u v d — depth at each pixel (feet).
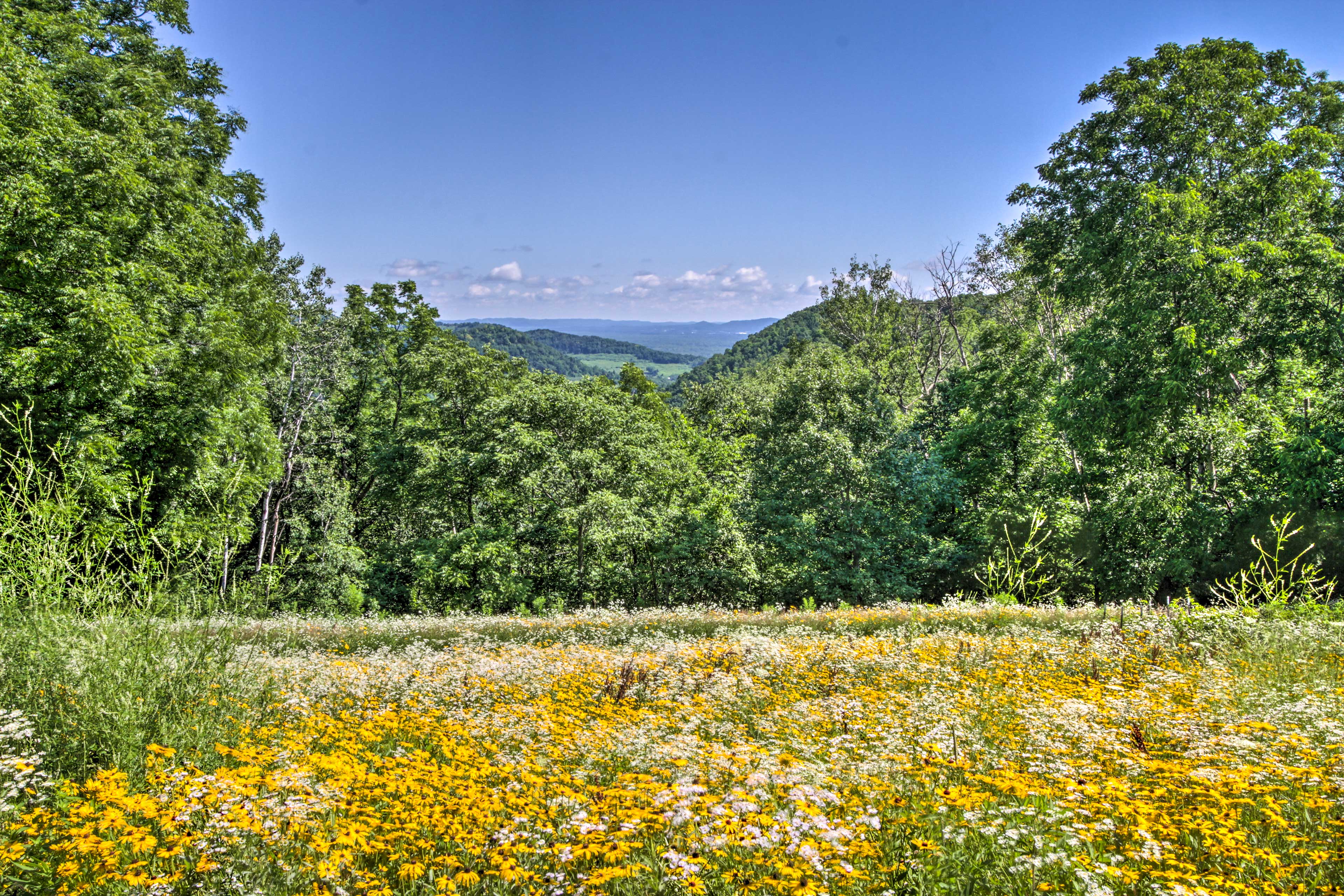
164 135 65.00
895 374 150.61
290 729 21.01
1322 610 36.78
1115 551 76.02
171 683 18.85
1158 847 11.51
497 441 100.99
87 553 19.94
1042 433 94.22
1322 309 67.05
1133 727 19.08
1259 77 74.08
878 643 37.65
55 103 51.80
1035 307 116.88
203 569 21.95
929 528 97.76
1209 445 76.13
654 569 99.66
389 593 109.09
